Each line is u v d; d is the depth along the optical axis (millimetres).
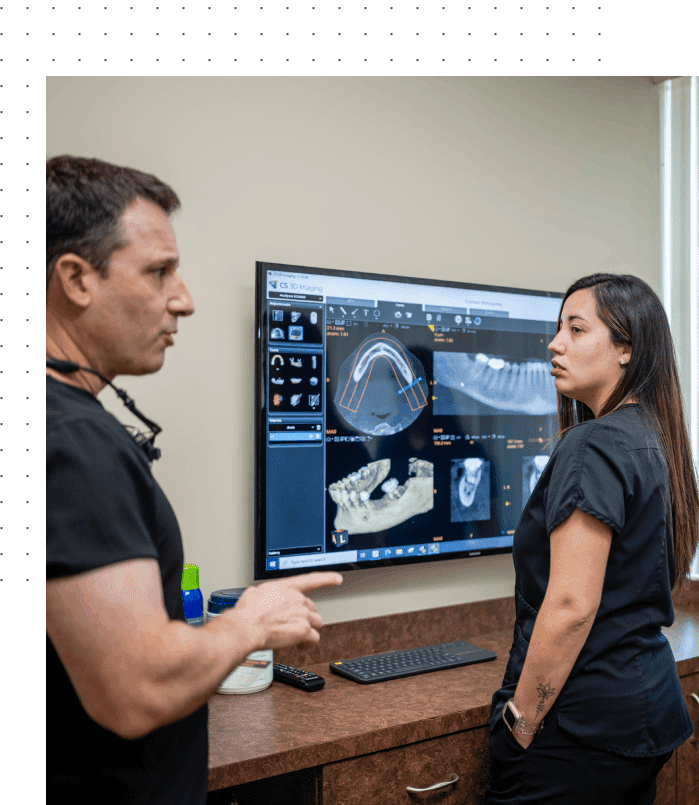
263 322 1738
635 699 1160
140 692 636
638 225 2686
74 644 639
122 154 1640
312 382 1811
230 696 1522
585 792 1165
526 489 2197
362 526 1885
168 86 1704
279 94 1863
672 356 1321
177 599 833
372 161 2020
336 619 1899
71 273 762
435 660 1754
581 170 2516
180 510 1694
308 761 1231
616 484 1144
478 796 1464
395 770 1351
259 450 1728
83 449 693
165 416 1683
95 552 655
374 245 2014
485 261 2248
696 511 1324
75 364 781
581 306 1326
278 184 1854
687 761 1832
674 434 1298
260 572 1726
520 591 1322
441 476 2027
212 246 1753
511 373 2174
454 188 2188
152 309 798
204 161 1747
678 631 2078
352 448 1873
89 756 735
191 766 820
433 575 2086
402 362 1962
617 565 1173
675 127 2738
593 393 1342
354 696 1521
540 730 1188
